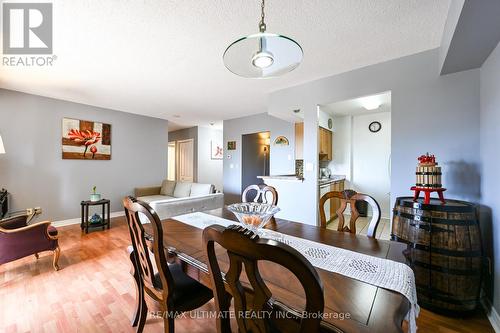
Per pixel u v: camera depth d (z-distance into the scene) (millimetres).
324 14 1771
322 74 2930
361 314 715
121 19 1836
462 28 1498
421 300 1817
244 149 5957
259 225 1375
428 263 1774
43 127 3902
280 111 3545
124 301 1900
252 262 639
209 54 2434
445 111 2189
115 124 4898
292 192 3326
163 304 1258
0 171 3504
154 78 3109
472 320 1705
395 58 2479
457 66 2023
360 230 3992
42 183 3898
